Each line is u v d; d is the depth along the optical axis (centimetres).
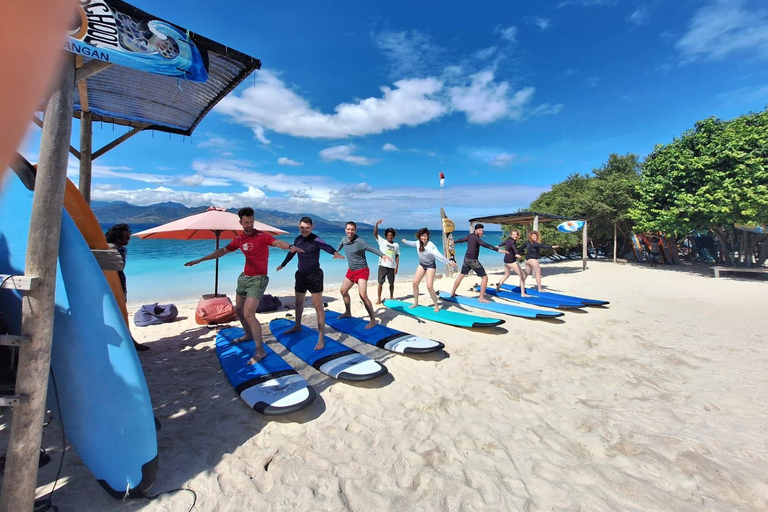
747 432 304
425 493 238
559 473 257
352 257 580
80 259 224
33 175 222
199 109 506
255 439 296
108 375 226
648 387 389
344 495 236
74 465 260
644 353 494
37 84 60
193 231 710
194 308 785
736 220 1147
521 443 292
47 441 286
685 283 1133
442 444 291
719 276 1266
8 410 319
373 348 507
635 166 2134
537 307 794
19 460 191
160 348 512
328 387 391
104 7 222
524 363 459
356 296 949
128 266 1473
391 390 384
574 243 1972
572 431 308
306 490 239
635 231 1587
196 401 357
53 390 240
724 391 378
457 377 417
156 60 256
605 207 1722
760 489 238
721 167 1173
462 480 250
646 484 245
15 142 61
